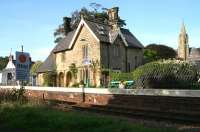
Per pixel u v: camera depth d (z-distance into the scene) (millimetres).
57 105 22984
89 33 46750
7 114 16656
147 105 20703
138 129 12406
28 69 21250
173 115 17281
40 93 32000
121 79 36875
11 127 13914
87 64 46688
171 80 27594
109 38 47188
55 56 53812
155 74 28766
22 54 21031
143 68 29984
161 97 19891
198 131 12516
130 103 21828
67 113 17125
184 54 74625
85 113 18562
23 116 15828
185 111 18422
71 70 49031
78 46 48594
